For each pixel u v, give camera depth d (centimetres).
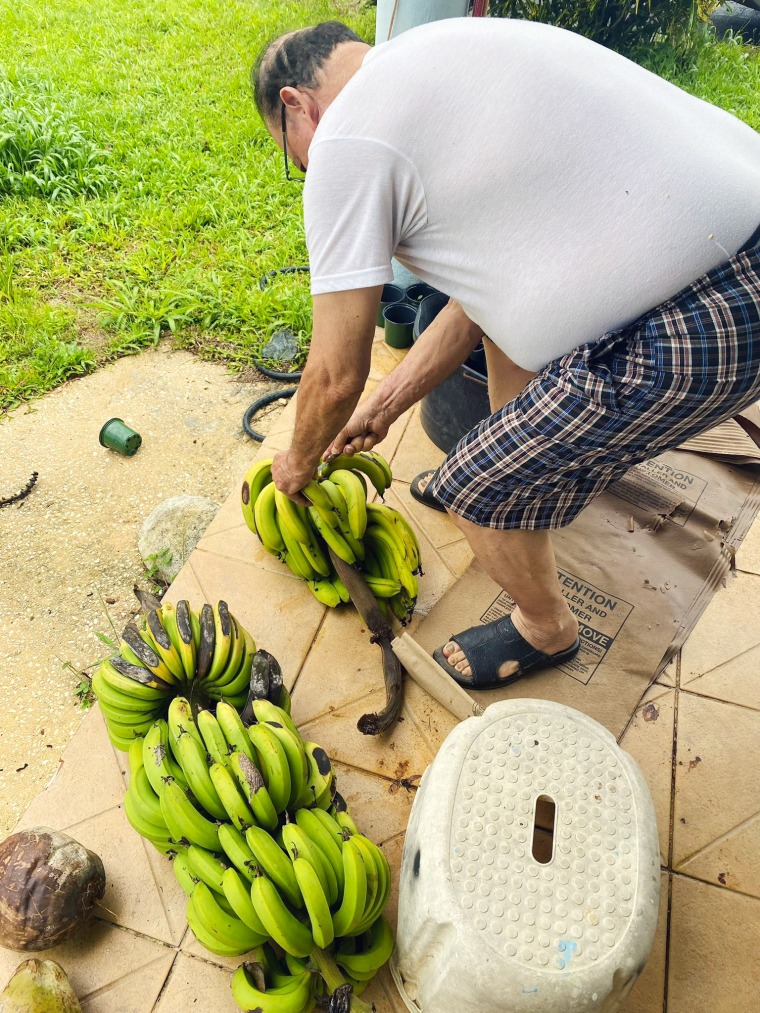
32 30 680
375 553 240
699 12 575
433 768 167
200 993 167
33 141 480
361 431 223
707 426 157
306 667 227
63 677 248
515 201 131
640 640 228
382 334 362
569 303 137
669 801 196
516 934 140
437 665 215
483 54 127
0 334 377
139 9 736
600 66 132
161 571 275
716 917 177
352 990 146
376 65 129
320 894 142
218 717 167
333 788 183
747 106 570
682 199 129
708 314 133
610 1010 144
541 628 207
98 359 375
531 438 152
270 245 443
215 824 160
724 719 212
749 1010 164
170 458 326
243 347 381
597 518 262
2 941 165
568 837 153
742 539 255
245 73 614
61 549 289
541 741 167
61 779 202
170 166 499
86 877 168
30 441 332
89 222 445
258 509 230
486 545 182
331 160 131
